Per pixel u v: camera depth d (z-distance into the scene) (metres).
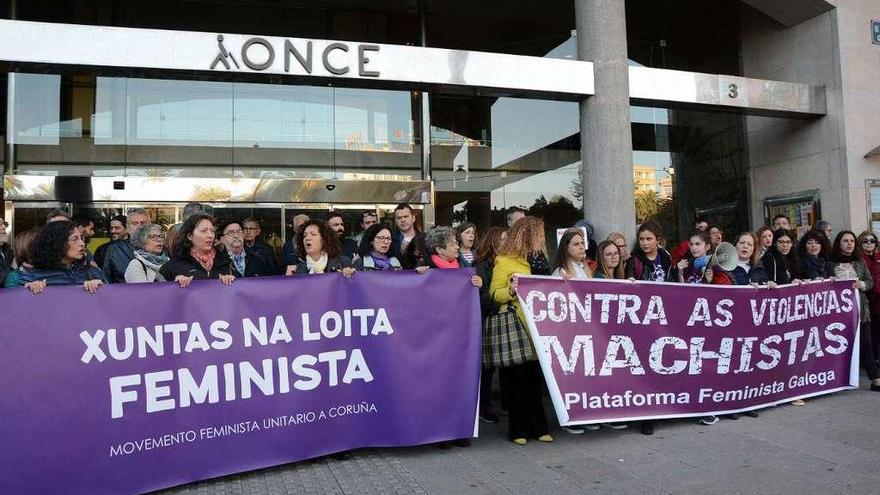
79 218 6.33
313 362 4.33
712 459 4.50
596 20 8.14
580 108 8.45
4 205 8.59
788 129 10.46
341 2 10.40
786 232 6.69
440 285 4.71
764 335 5.73
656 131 11.39
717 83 9.12
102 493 3.65
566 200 10.96
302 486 4.03
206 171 9.40
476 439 5.10
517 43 11.30
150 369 3.85
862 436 4.97
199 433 3.96
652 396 5.12
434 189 10.33
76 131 9.02
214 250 5.00
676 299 5.29
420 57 7.73
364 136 10.11
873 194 9.61
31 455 3.51
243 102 9.66
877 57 9.88
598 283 5.00
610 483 4.07
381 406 4.51
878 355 7.05
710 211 11.46
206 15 10.15
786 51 10.49
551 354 4.77
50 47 6.56
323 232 5.10
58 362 3.62
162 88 9.36
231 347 4.10
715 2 11.64
